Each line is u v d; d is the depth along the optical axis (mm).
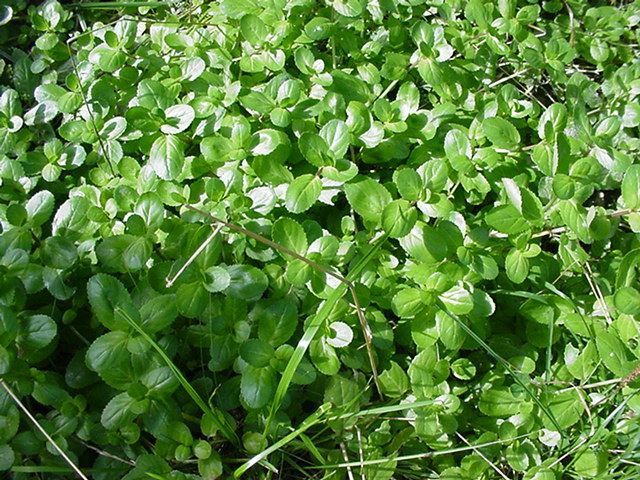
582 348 407
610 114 496
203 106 435
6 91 451
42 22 496
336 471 369
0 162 416
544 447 395
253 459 341
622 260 394
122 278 387
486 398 389
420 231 386
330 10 498
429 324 385
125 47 478
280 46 472
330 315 372
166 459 350
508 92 473
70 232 394
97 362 337
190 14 534
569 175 405
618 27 552
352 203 390
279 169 415
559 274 430
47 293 389
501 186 438
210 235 369
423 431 374
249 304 387
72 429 350
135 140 447
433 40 469
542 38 552
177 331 385
